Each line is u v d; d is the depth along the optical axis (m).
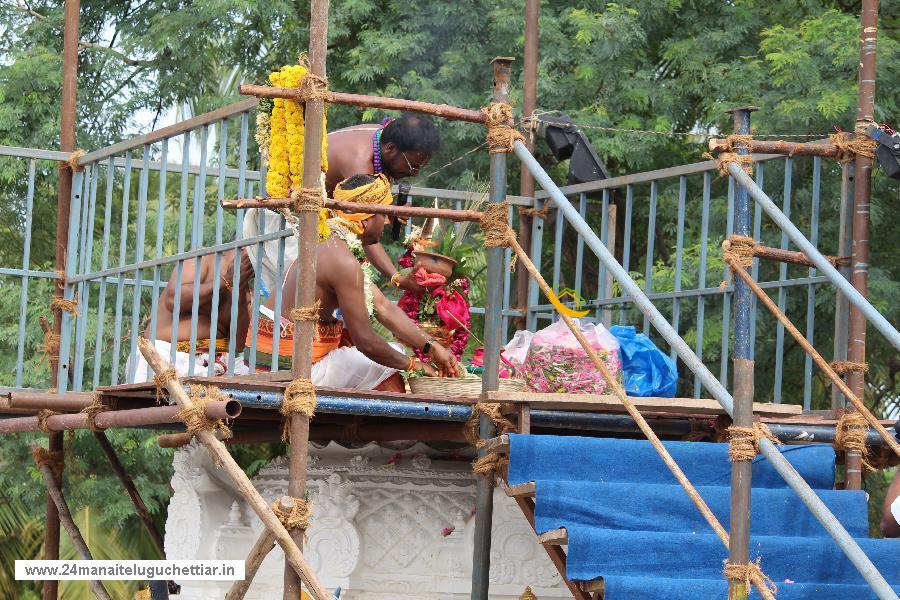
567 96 12.53
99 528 13.13
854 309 5.86
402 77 12.91
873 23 5.95
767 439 3.92
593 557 4.67
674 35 13.20
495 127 5.20
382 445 6.10
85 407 6.07
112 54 14.54
